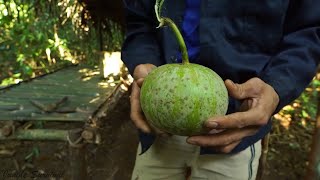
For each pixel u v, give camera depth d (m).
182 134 0.99
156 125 1.00
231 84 1.01
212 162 1.41
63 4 3.21
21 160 3.25
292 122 3.99
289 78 1.17
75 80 3.29
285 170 3.21
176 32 0.99
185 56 1.00
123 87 3.07
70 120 2.28
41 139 2.28
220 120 0.93
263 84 1.08
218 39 1.27
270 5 1.21
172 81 0.95
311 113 4.06
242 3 1.24
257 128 1.05
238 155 1.38
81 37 3.48
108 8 2.77
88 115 2.34
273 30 1.25
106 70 3.29
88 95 2.80
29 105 2.54
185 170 1.54
